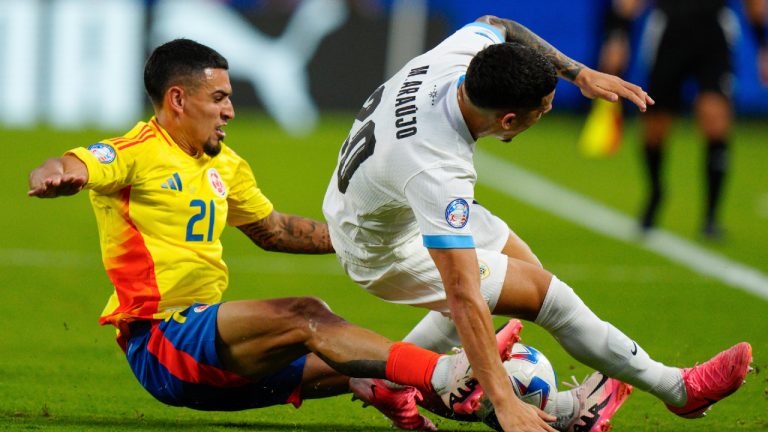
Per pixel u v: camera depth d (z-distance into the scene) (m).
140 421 14.72
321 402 16.34
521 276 13.34
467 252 12.20
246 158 42.69
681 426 15.11
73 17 50.12
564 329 13.54
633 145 50.81
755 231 32.91
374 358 13.12
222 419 15.14
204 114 14.31
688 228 33.16
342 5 52.94
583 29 53.53
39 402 15.65
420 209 12.27
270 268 26.95
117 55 50.22
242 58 52.16
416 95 12.62
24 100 49.88
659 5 32.00
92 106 50.06
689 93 56.84
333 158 43.41
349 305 23.19
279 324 13.37
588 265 27.73
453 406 13.02
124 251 14.30
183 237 14.41
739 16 53.91
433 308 13.98
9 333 20.22
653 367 13.81
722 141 30.97
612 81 14.14
